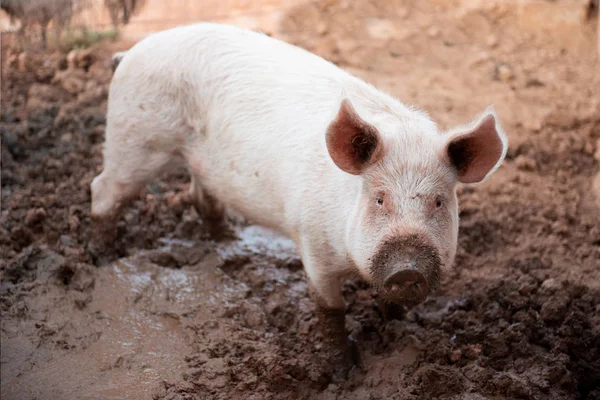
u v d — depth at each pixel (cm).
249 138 280
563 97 406
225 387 266
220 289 301
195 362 272
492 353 274
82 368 270
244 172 283
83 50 430
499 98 405
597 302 295
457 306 296
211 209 321
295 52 290
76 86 404
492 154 245
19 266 301
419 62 446
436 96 405
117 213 311
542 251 323
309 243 269
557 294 294
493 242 327
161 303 293
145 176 305
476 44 468
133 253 314
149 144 299
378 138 244
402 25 487
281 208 277
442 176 246
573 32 468
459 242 324
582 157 370
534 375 266
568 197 348
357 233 249
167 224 329
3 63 424
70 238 318
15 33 428
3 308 288
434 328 286
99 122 380
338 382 273
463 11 502
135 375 268
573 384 266
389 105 270
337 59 442
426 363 270
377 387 269
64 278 301
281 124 275
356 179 256
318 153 265
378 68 437
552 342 279
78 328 282
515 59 448
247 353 276
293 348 284
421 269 236
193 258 314
